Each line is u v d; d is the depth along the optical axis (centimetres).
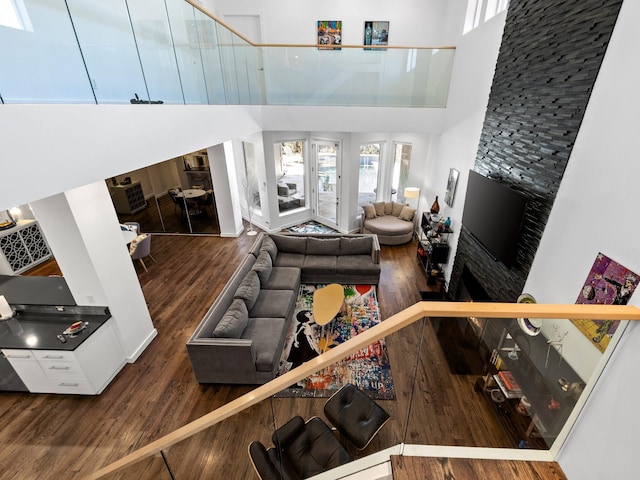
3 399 339
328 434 259
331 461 236
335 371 352
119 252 367
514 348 257
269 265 504
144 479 244
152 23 310
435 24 674
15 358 322
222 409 161
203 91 416
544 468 171
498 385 272
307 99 599
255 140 717
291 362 398
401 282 577
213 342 332
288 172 827
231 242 742
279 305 437
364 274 543
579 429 166
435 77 558
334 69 572
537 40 285
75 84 217
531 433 214
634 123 181
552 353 217
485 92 415
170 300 519
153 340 429
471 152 459
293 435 257
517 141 319
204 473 258
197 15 395
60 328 342
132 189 754
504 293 338
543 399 219
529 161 295
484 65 419
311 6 680
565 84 245
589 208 216
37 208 309
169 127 326
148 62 304
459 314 137
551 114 262
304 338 436
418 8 667
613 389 149
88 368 332
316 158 800
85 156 219
